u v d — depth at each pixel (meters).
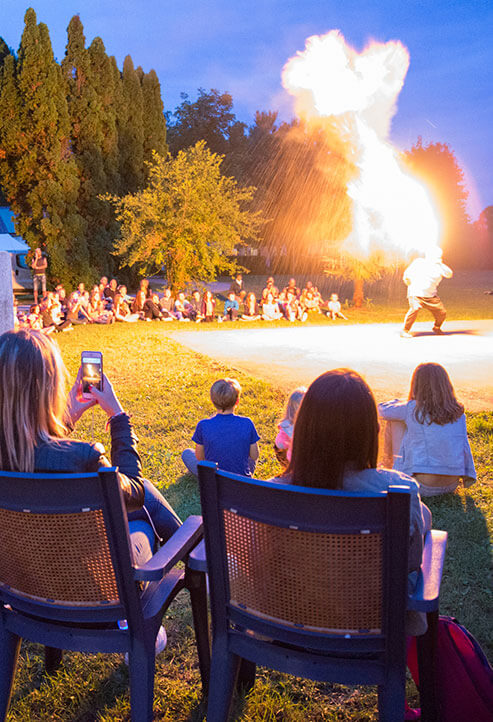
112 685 2.76
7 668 2.20
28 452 2.06
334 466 1.89
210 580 2.02
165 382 9.66
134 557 2.35
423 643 2.11
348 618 1.83
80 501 1.88
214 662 2.07
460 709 2.24
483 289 34.34
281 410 7.83
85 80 27.77
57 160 26.11
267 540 1.85
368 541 1.73
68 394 2.54
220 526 1.93
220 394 4.57
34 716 2.59
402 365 11.02
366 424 1.88
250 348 13.25
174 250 19.94
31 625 2.14
